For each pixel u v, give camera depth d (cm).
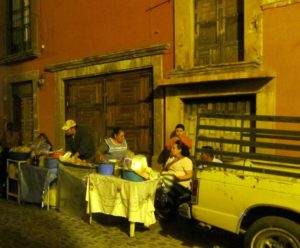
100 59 1032
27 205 803
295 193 439
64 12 1148
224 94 805
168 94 895
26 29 1319
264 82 752
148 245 570
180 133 803
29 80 1291
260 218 467
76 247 561
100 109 1070
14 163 832
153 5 928
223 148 807
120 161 679
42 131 1242
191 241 588
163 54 905
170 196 687
